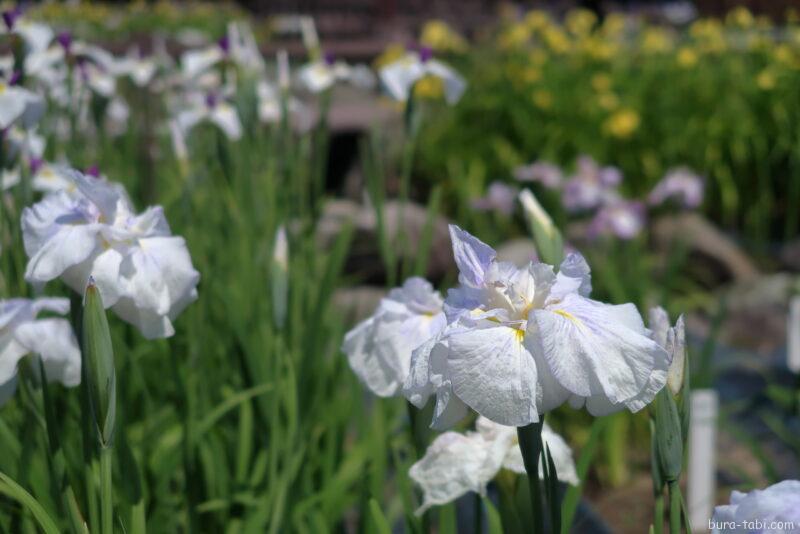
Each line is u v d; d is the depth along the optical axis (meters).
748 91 4.17
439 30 5.02
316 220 1.97
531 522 0.92
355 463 1.33
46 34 1.61
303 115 2.36
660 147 4.14
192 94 2.44
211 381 1.49
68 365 0.95
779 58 4.46
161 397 1.50
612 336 0.71
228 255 1.86
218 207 2.00
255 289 1.63
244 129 1.80
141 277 0.86
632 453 1.96
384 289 2.82
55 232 0.87
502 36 5.32
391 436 1.40
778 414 2.12
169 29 7.70
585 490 1.82
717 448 1.97
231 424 1.42
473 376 0.70
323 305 1.48
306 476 1.29
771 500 0.70
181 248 0.89
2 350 0.93
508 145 4.20
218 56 1.98
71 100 1.82
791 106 3.98
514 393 0.70
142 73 2.55
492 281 0.74
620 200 2.78
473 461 0.91
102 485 0.81
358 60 5.36
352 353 0.93
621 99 4.31
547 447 0.79
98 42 4.34
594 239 2.73
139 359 1.53
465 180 3.91
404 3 9.01
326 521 1.25
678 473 0.78
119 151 2.42
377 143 1.78
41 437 1.11
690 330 2.73
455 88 1.71
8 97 1.22
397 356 0.90
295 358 1.47
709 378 1.99
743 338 2.67
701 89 4.32
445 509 1.03
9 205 1.39
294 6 8.93
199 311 1.38
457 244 0.76
